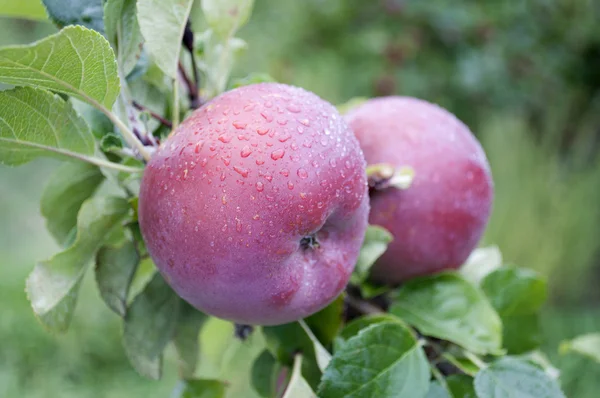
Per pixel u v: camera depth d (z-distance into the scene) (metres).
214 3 0.47
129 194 0.45
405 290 0.49
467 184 0.48
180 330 0.47
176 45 0.43
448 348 0.48
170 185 0.41
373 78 1.81
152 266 0.49
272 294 0.41
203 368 0.56
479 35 1.85
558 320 1.66
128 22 0.44
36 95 0.41
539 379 0.45
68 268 0.43
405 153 0.48
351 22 1.95
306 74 1.86
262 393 0.50
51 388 1.54
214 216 0.40
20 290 1.80
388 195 0.47
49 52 0.39
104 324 1.69
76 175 0.47
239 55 0.51
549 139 1.97
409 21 1.87
